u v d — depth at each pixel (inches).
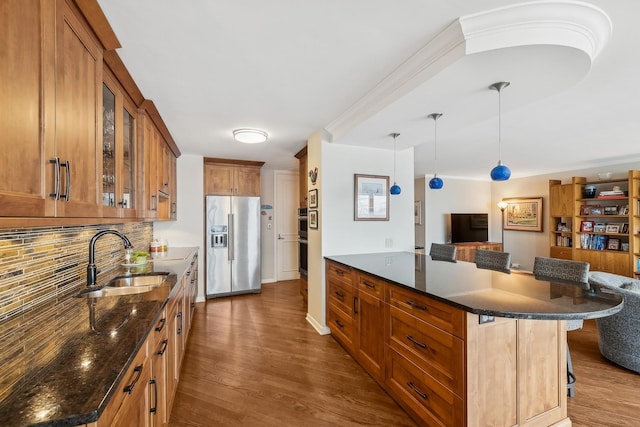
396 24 56.4
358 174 130.6
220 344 117.3
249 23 55.8
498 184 291.0
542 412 65.2
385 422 73.2
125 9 51.3
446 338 61.5
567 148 163.6
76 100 46.2
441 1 50.4
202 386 88.6
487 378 58.8
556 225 235.0
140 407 45.1
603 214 200.1
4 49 31.0
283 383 90.1
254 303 172.6
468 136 138.3
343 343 111.9
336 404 80.2
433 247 128.2
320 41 61.9
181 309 95.0
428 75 66.2
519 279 79.0
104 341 41.2
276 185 229.6
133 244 122.1
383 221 135.7
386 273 87.6
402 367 76.3
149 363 50.4
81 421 26.2
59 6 41.1
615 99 92.7
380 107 85.6
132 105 82.3
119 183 69.2
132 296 64.7
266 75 76.5
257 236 193.6
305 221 165.9
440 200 279.3
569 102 95.2
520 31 53.3
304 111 103.0
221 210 183.6
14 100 32.3
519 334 62.4
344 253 129.3
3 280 46.5
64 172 41.6
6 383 30.9
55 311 54.0
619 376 96.8
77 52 46.7
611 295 62.3
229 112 102.9
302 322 141.8
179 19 54.4
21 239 50.5
